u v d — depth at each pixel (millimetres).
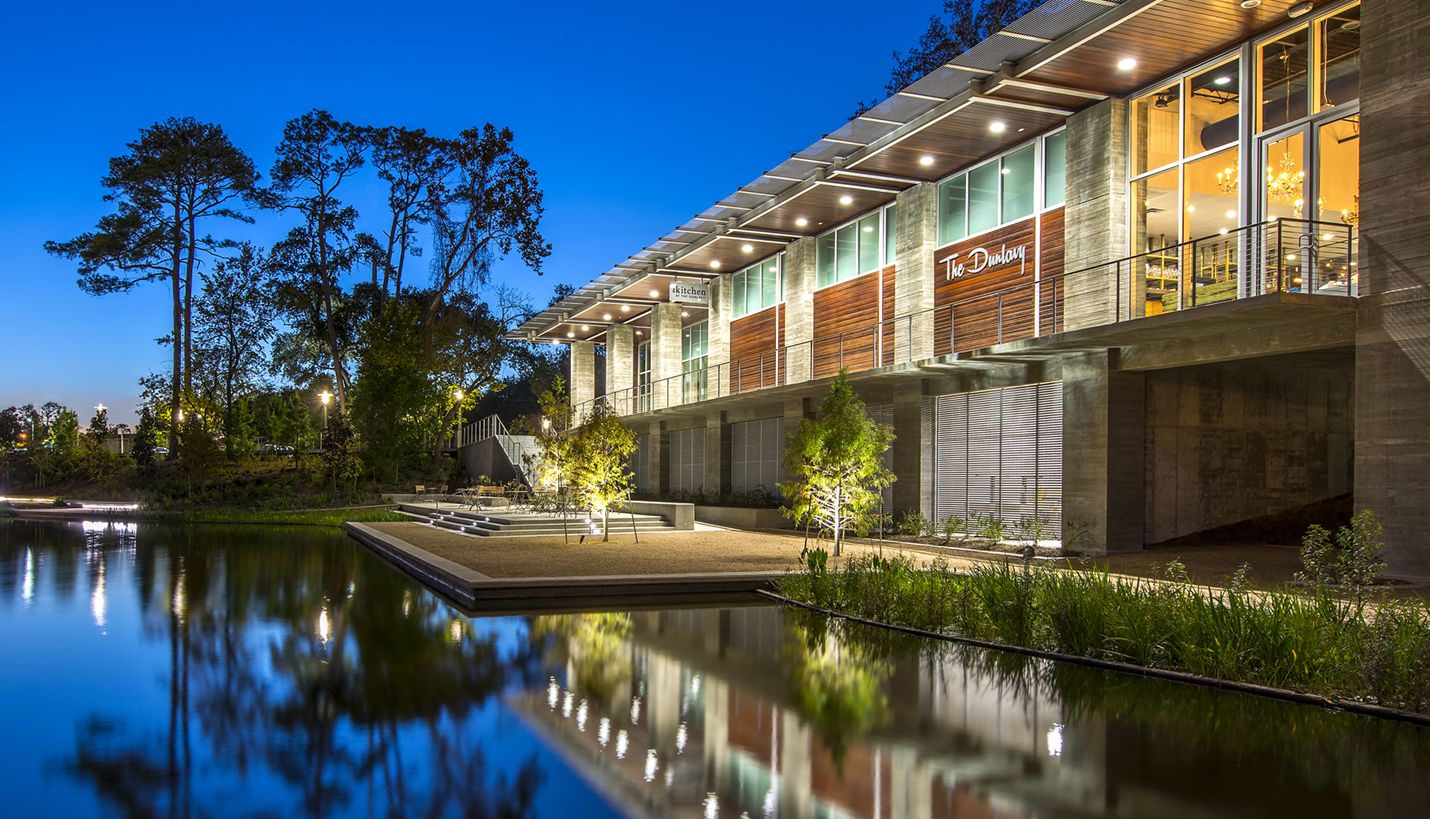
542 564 17078
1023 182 21594
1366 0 13656
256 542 26562
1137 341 17016
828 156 23688
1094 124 19094
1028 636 10453
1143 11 15352
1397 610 8633
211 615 13031
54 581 17062
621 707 7930
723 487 34156
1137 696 8297
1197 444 18859
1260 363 18578
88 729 7355
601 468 22906
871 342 27188
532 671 9328
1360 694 7852
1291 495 19625
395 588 16047
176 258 50250
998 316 22031
